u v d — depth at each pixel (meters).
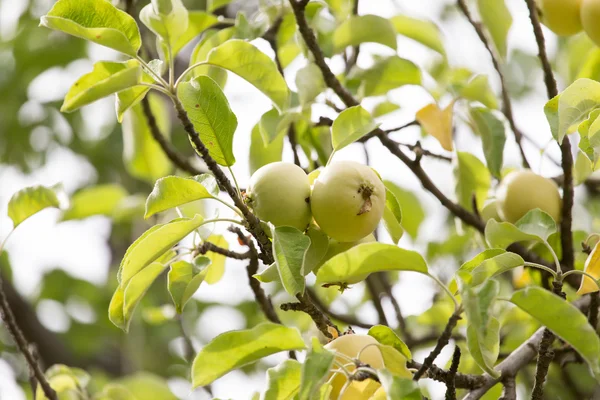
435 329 2.74
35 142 4.23
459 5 2.62
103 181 4.22
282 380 2.21
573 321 2.16
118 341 4.11
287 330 2.20
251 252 2.39
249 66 2.29
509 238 2.27
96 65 2.23
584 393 2.72
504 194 2.50
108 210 2.83
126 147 2.74
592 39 2.53
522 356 2.32
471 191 2.60
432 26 2.65
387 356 2.22
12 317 2.43
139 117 2.70
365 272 2.21
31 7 3.97
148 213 2.25
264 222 2.25
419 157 2.55
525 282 2.55
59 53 4.02
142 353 3.60
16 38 3.95
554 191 2.50
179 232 2.25
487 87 2.55
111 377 4.03
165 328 3.61
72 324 4.03
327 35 2.58
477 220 2.55
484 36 2.61
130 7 2.64
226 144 2.27
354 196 2.24
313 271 2.29
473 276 2.20
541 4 2.55
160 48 2.41
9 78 4.04
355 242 2.27
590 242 2.52
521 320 2.63
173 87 2.22
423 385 2.61
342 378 2.22
